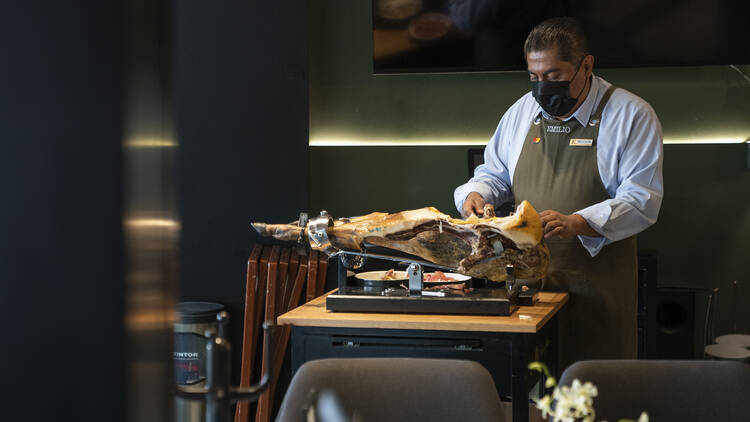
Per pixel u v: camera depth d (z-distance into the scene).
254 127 4.07
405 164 4.64
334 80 4.69
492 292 2.65
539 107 2.93
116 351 0.54
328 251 2.64
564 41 2.66
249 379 3.89
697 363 1.69
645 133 2.76
